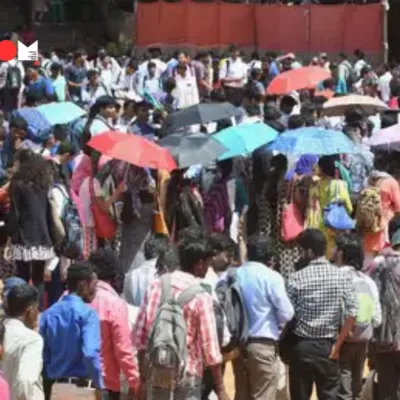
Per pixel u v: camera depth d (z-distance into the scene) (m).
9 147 33.78
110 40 78.56
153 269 22.75
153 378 19.62
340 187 29.47
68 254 28.14
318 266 22.00
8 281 19.78
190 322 19.78
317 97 44.00
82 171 29.38
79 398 19.44
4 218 28.84
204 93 61.75
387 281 23.06
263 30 71.19
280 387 23.48
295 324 21.98
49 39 78.44
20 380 18.52
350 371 23.20
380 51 70.12
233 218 31.86
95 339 19.75
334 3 72.00
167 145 29.75
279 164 30.20
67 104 35.50
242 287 21.81
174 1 71.06
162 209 29.52
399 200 30.47
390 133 34.09
